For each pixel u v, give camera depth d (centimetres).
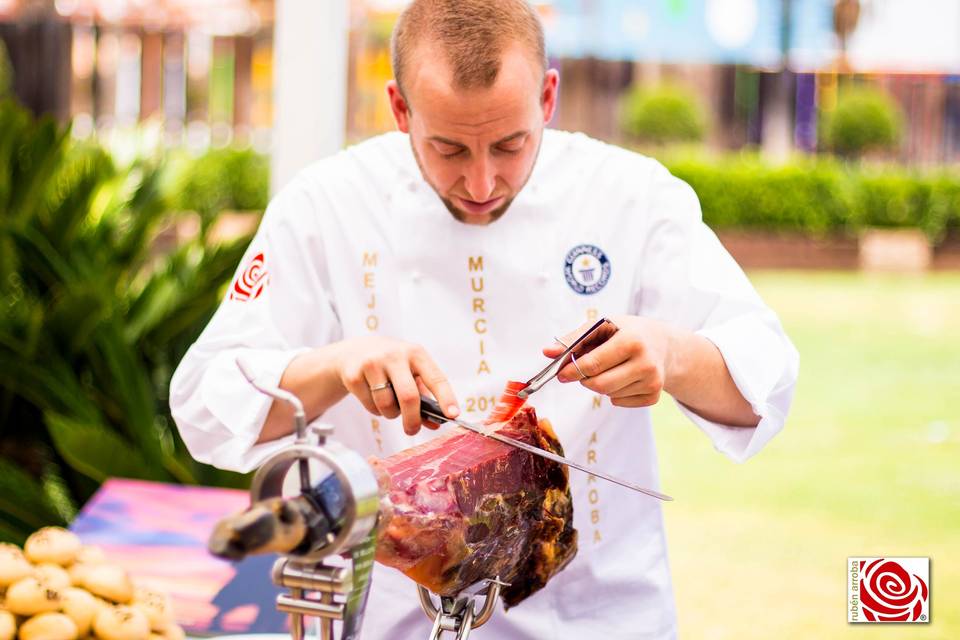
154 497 245
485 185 142
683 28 1606
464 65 135
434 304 168
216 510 241
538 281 167
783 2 1627
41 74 1395
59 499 348
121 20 1429
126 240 385
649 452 171
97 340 340
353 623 101
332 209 172
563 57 1652
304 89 345
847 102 1775
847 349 929
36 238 351
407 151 171
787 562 454
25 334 336
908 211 1505
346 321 172
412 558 115
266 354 152
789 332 995
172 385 167
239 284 168
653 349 133
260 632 195
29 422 356
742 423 156
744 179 1463
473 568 123
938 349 936
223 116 1845
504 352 168
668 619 170
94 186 368
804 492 558
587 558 166
